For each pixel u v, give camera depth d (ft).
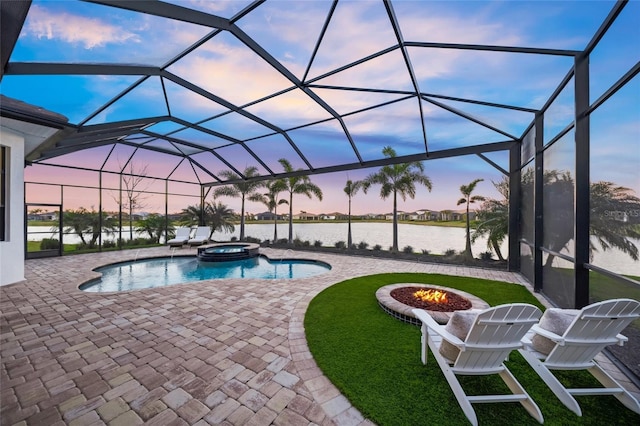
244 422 7.04
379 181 37.88
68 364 9.89
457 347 7.94
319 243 43.91
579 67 12.55
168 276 28.78
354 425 6.89
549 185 17.83
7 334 12.44
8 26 8.19
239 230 56.54
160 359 10.23
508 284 21.48
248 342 11.60
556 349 7.68
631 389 8.46
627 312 7.22
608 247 11.14
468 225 32.96
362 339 11.77
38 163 34.12
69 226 38.14
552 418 7.13
